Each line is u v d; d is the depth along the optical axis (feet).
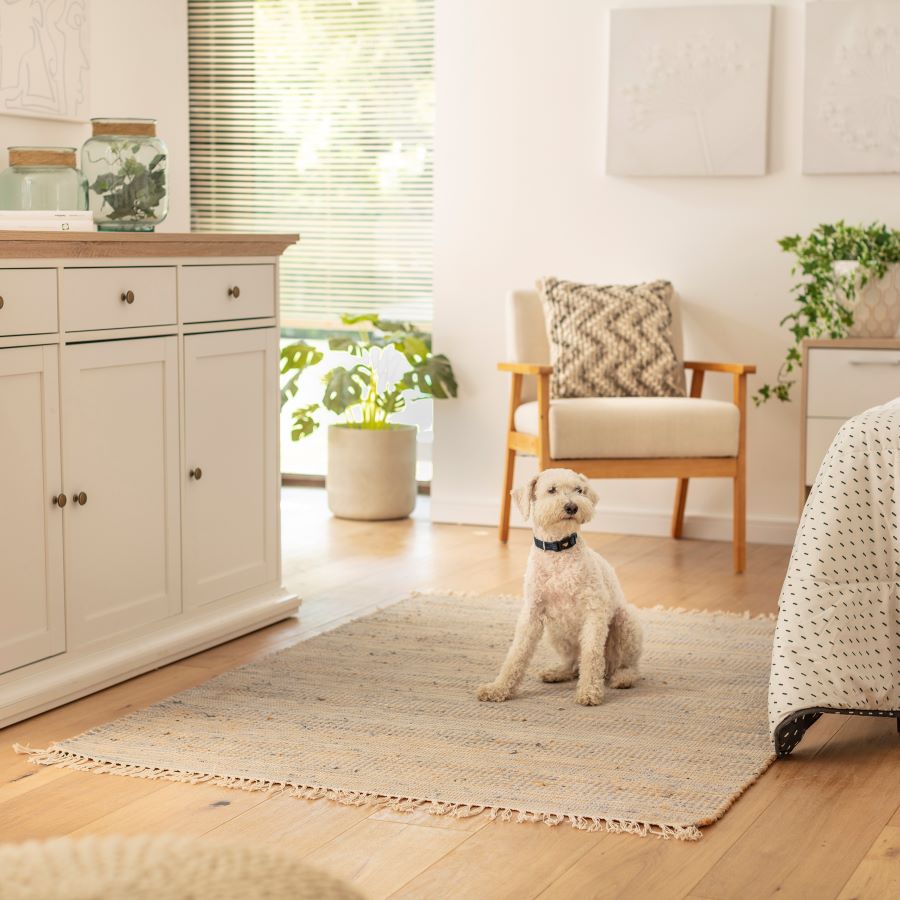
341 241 17.31
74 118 12.12
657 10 14.76
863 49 14.16
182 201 14.24
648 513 15.52
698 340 15.19
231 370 10.81
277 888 2.94
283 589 11.67
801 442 13.52
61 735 8.36
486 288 15.88
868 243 13.50
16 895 2.78
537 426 13.60
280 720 8.57
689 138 14.80
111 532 9.49
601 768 7.69
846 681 7.88
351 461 16.12
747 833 6.79
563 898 6.00
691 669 9.82
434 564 13.73
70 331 8.94
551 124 15.42
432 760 7.81
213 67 17.49
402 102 16.83
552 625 9.16
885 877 6.24
